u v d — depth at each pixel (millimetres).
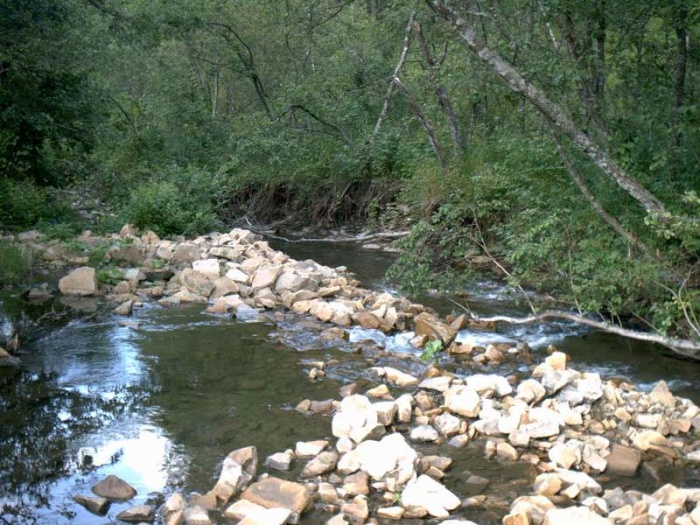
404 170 15758
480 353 7941
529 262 8820
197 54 25109
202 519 4457
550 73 7824
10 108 14992
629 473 5277
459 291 10094
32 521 4492
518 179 11422
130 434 5746
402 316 9273
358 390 6742
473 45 7344
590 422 6066
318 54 23984
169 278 11188
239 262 12375
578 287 8070
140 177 18656
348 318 9047
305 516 4582
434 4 7406
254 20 23656
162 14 20328
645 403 6395
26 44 14781
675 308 7387
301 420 6066
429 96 17125
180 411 6223
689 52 9305
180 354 7727
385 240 15516
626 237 7953
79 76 16391
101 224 15117
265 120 19875
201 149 21312
